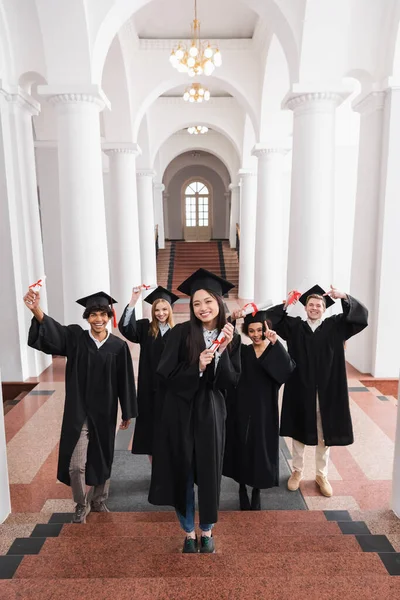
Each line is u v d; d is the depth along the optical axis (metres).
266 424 3.08
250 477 3.09
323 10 5.04
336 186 10.27
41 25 5.05
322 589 1.89
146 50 9.06
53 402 5.46
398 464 2.88
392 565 2.21
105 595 1.85
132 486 3.66
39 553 2.39
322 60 5.30
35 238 6.44
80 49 5.16
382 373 6.32
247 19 8.21
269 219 9.68
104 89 8.77
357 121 9.98
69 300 5.81
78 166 5.46
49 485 3.58
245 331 3.09
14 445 4.33
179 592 1.86
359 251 6.55
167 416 2.50
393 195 5.92
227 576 2.10
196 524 2.90
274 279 9.94
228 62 9.08
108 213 12.07
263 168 9.50
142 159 12.67
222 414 2.55
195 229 24.94
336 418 3.33
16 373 6.28
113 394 3.05
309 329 3.40
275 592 1.86
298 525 2.82
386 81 5.62
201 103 12.57
